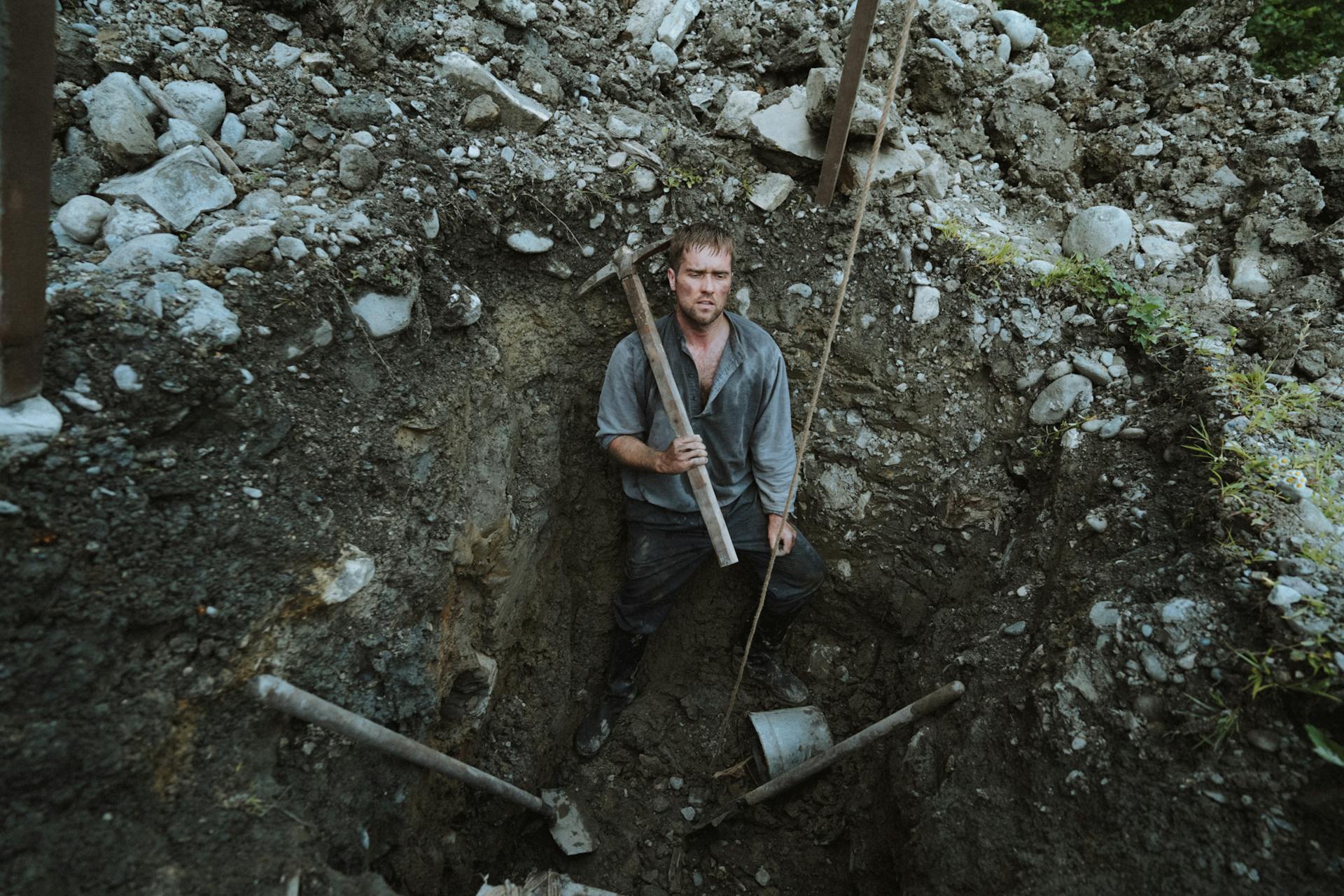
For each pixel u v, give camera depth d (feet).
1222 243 9.44
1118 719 6.50
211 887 5.20
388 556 6.89
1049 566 8.14
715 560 10.39
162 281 6.07
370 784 6.76
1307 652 5.88
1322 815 5.65
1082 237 9.43
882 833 8.27
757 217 9.17
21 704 4.84
